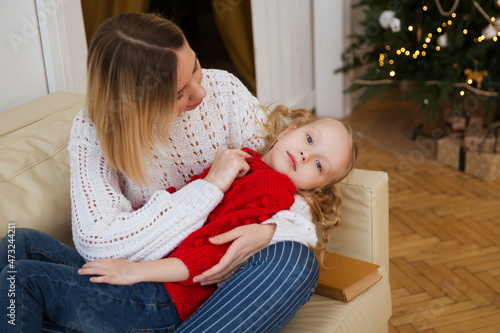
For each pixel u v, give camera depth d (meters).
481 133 2.80
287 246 1.10
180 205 1.10
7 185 1.14
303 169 1.28
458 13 2.69
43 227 1.17
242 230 1.11
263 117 1.45
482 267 2.07
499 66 2.71
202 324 0.99
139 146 1.05
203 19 2.76
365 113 3.71
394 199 2.61
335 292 1.25
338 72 3.38
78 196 1.10
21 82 1.59
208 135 1.34
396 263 2.13
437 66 2.74
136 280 1.02
